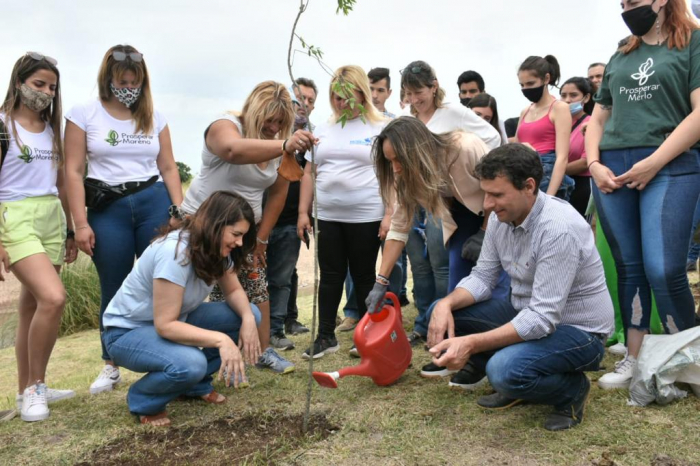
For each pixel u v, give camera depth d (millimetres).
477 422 2781
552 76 4281
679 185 2824
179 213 3480
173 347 2854
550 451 2455
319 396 3250
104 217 3396
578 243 2555
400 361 3279
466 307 2980
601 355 2668
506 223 2738
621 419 2695
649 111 2914
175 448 2711
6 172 3125
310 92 5020
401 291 5477
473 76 5184
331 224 3947
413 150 2891
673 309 2875
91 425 3014
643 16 2811
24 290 3293
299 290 7520
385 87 5074
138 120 3436
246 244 2992
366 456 2521
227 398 3293
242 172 3482
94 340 5855
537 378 2533
